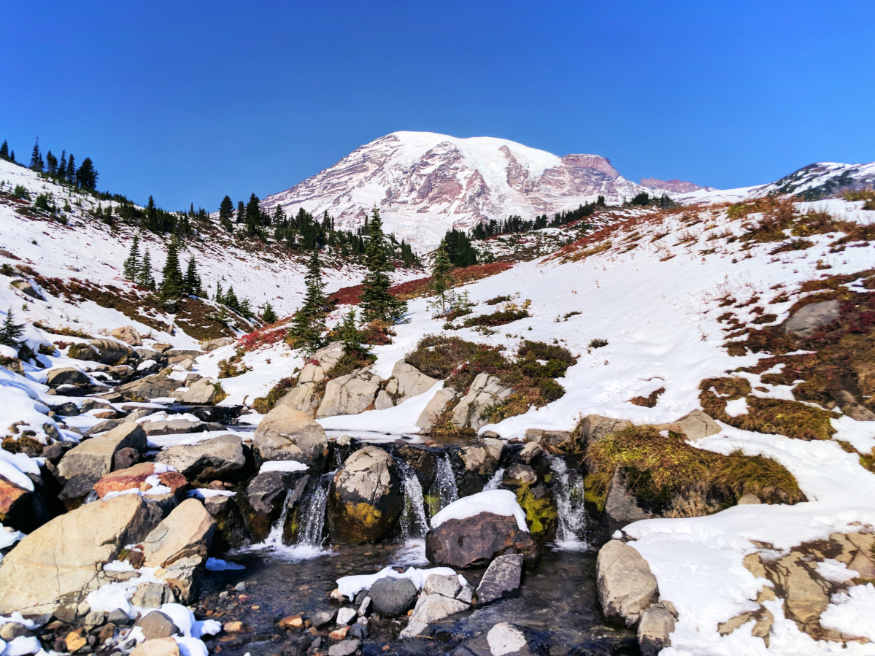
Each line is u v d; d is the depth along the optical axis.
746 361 13.66
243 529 11.79
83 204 98.00
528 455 13.05
